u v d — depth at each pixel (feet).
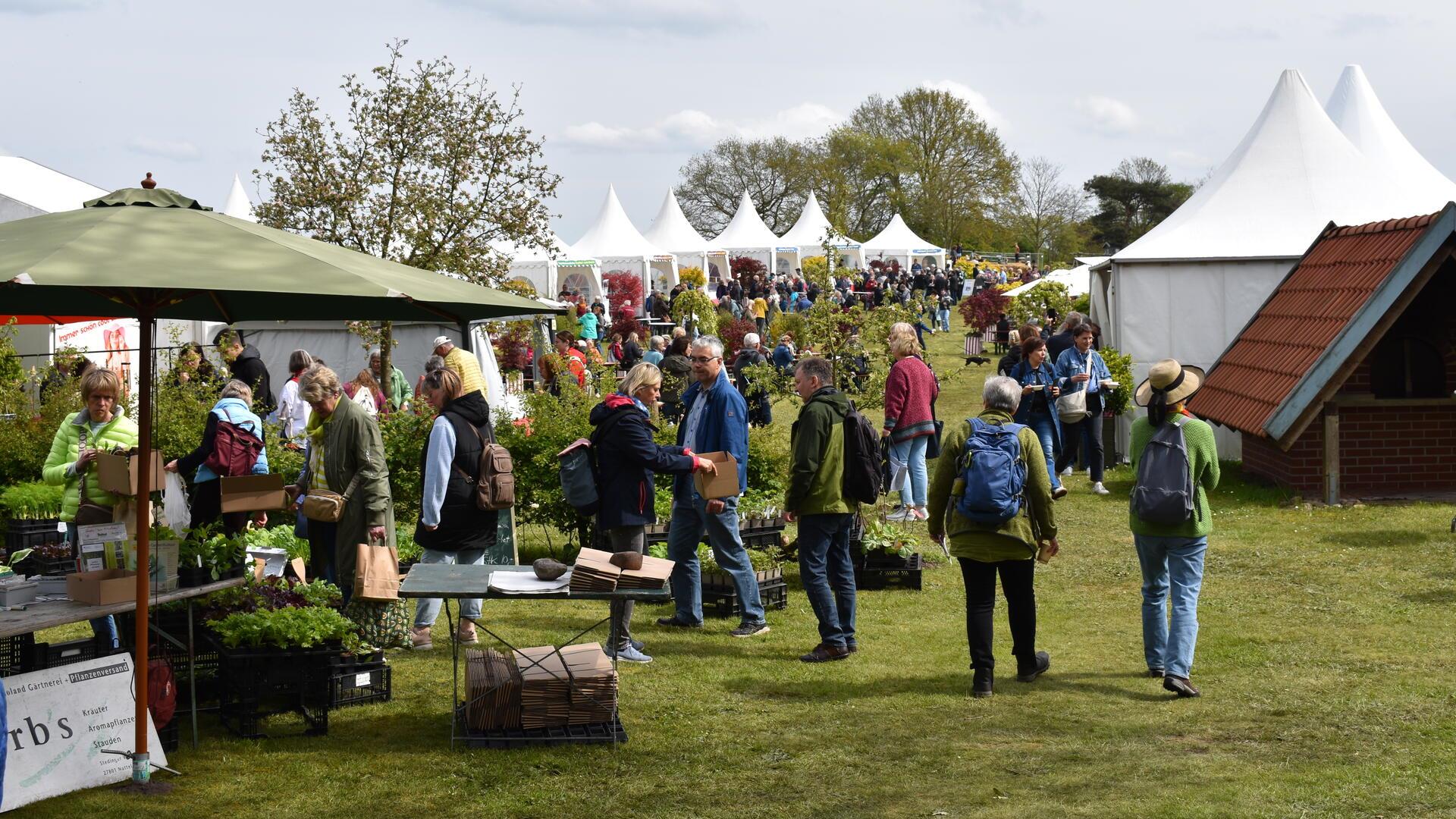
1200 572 23.67
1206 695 23.26
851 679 24.80
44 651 20.24
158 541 19.94
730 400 27.96
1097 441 47.42
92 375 27.22
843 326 42.04
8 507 38.11
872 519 34.91
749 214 188.65
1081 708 22.67
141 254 15.99
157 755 19.42
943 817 17.47
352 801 18.30
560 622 29.63
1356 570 33.35
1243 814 17.19
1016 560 23.56
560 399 37.99
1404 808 17.24
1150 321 53.98
